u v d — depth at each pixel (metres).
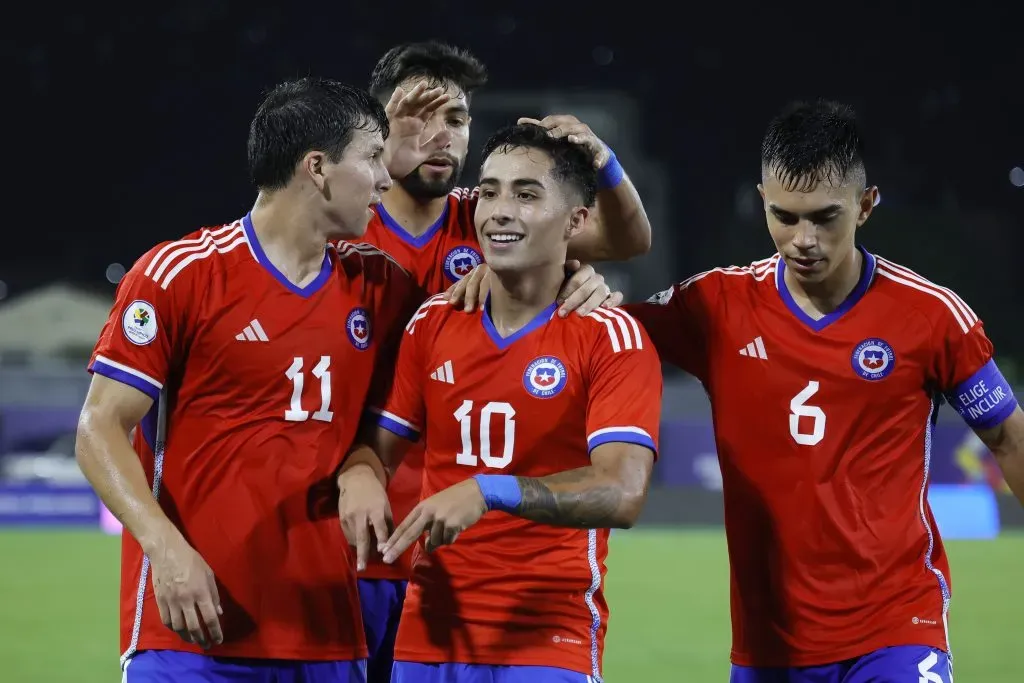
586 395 13.77
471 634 13.67
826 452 14.72
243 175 124.94
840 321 14.79
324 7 124.38
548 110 123.62
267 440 13.90
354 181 13.85
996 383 14.85
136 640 13.84
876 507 14.69
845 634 14.63
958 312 14.70
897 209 112.06
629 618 39.81
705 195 120.88
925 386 14.92
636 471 12.91
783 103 122.94
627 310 15.82
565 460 13.84
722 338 15.20
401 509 17.27
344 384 14.23
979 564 53.00
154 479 13.98
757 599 15.11
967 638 37.00
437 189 17.00
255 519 13.84
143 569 13.88
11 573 47.91
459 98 17.59
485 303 14.17
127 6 123.88
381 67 17.97
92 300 93.56
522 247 13.58
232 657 13.83
